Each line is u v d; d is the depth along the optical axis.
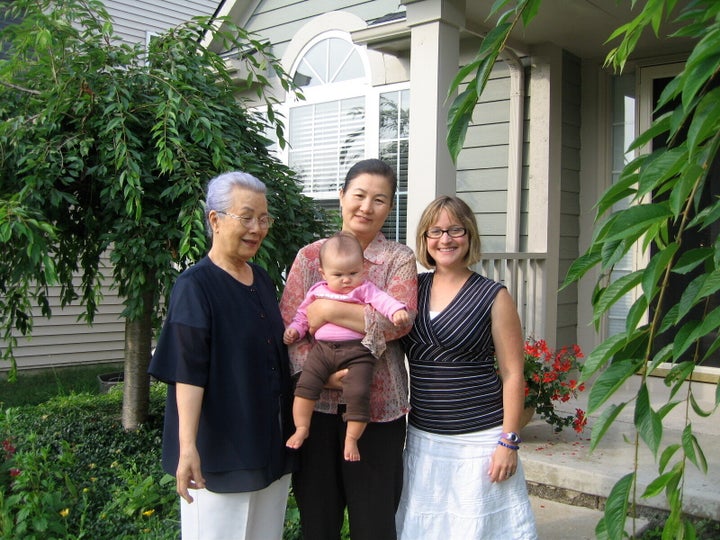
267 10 7.49
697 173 1.10
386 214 2.30
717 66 1.03
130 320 4.57
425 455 2.30
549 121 5.22
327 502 2.31
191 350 2.04
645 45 5.03
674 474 1.31
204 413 2.09
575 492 3.60
